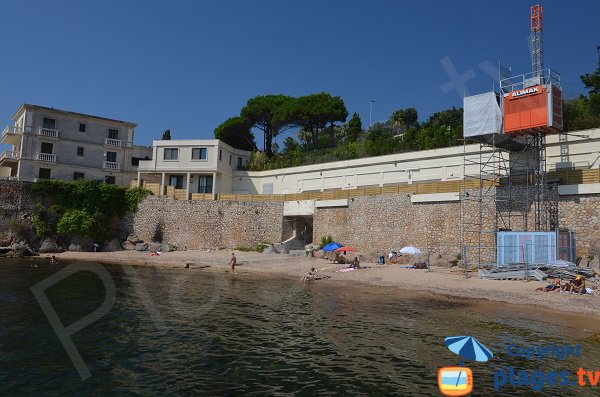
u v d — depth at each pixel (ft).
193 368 37.17
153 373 35.83
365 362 39.06
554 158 104.47
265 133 220.64
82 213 152.66
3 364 36.83
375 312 60.29
